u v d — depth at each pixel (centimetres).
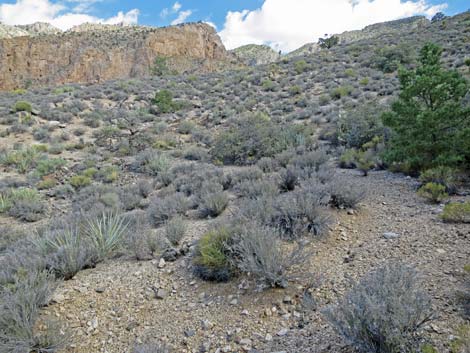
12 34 18988
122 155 1862
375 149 1214
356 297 288
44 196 1366
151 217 878
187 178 1288
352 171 1037
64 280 524
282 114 2222
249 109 2438
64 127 2294
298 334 349
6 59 9794
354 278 421
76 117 2514
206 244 500
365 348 270
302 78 3064
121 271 543
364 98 2131
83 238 636
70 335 386
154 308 440
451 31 3806
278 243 483
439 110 763
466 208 533
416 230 534
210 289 461
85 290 485
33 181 1523
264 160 1266
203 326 390
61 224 846
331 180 802
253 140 1556
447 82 791
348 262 469
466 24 4072
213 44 11406
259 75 3362
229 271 476
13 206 1221
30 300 409
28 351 357
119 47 10462
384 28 13825
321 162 1108
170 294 466
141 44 10500
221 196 826
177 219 677
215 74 4197
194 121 2378
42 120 2391
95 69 9881
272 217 591
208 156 1684
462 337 273
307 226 557
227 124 2164
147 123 2406
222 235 506
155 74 5581
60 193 1380
